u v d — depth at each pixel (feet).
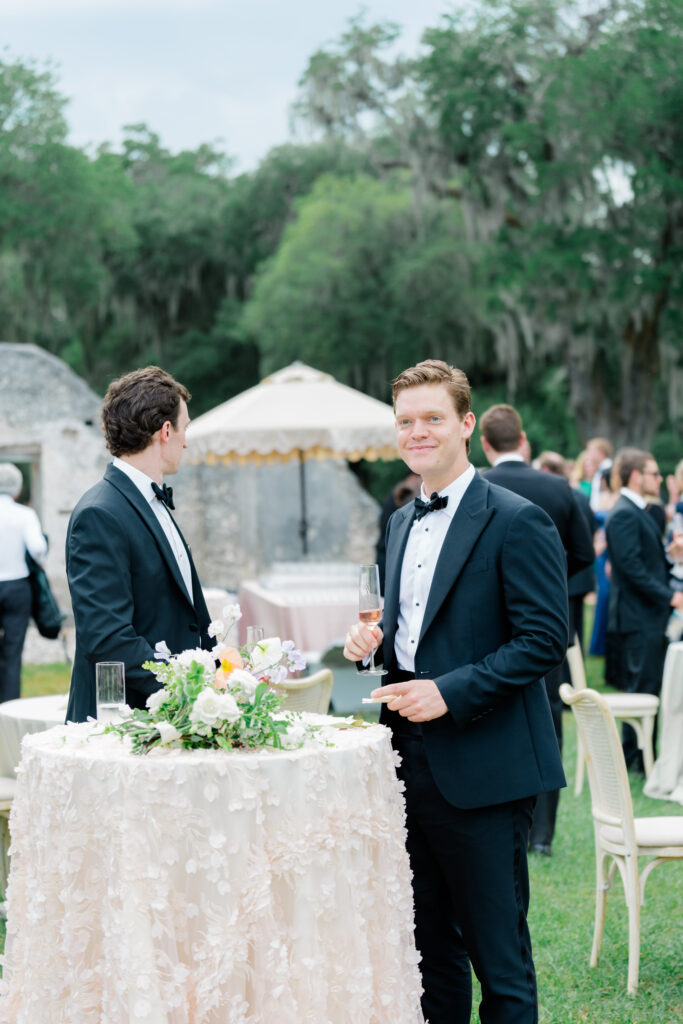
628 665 24.12
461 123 70.64
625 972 13.17
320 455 35.01
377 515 50.72
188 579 11.57
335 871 8.49
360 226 84.33
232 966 7.99
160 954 8.00
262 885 8.13
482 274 79.66
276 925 8.17
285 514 50.39
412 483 26.50
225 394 101.40
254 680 8.87
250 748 8.74
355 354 83.92
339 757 8.63
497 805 9.44
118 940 8.04
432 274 79.41
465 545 9.60
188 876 8.09
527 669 9.20
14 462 41.06
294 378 33.30
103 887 8.28
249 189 99.04
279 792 8.29
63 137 82.48
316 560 50.29
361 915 8.66
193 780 8.13
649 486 24.47
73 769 8.43
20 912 9.14
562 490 16.78
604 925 14.76
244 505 50.26
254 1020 8.07
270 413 31.32
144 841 8.10
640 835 12.84
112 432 11.17
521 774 9.39
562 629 9.38
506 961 9.38
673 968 13.23
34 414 41.01
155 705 8.89
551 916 15.14
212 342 98.22
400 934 9.02
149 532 10.96
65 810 8.41
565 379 86.84
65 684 34.37
